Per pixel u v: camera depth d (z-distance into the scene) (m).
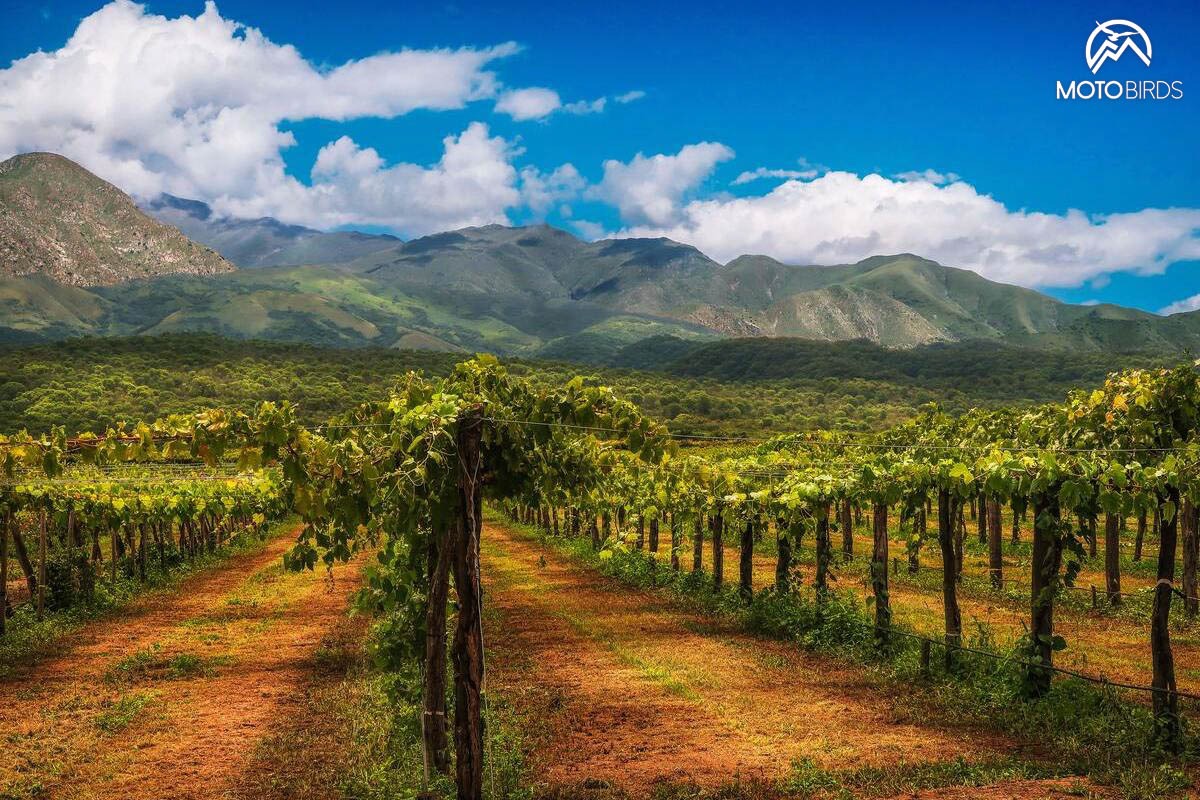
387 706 11.41
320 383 131.12
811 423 115.31
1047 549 11.76
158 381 120.56
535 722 10.89
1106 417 13.20
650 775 8.95
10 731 11.05
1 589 17.69
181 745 10.38
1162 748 9.48
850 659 14.34
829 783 8.61
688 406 135.62
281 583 25.47
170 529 31.52
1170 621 17.56
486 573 26.61
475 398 8.43
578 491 10.80
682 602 20.73
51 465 9.06
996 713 11.02
